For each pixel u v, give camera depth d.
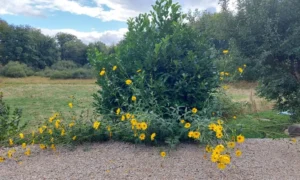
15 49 34.28
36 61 35.69
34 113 8.22
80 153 3.20
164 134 3.37
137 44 4.14
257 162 2.98
